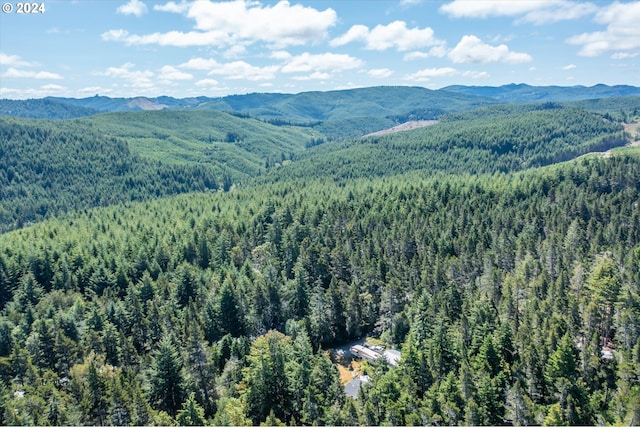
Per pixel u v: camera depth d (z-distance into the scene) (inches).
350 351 4498.0
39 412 2984.7
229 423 2763.3
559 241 5487.2
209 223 7549.2
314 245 5689.0
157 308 4525.1
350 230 6550.2
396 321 4384.8
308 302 4827.8
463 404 2812.5
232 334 4498.0
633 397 2679.6
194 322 3863.2
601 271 3941.9
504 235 5866.1
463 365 2962.6
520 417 2709.2
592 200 6914.4
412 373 3179.1
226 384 3508.9
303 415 2886.3
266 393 3065.9
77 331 4323.3
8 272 5575.8
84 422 2962.6
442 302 4271.7
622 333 3373.5
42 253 5900.6
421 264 5433.1
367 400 2903.5
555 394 2908.5
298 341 3629.4
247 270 5561.0
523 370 3078.2
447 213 7106.3
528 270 4783.5
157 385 3284.9
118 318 4461.1
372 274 5152.6
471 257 5516.7
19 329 4185.5
